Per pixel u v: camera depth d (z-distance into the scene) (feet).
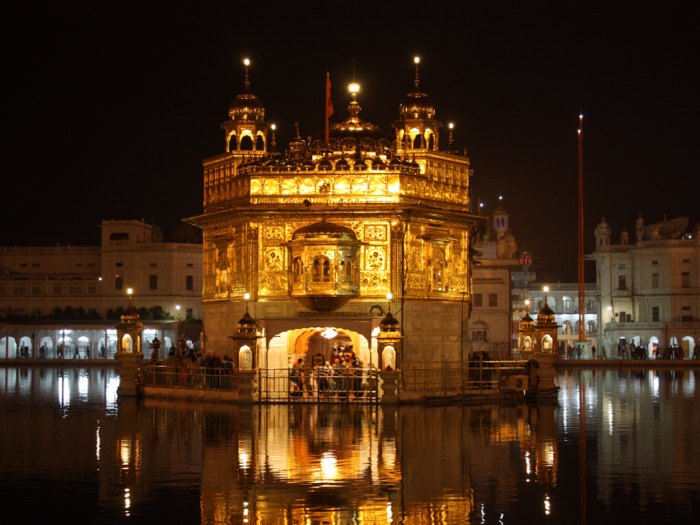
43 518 43.86
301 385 108.99
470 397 106.63
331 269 108.99
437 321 115.44
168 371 116.57
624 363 248.11
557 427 78.07
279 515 44.09
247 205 116.37
